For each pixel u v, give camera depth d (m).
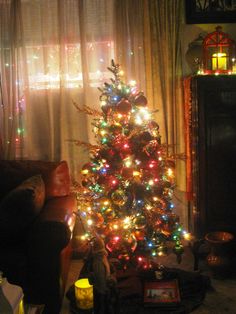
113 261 2.59
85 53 3.16
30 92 3.25
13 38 3.15
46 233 2.26
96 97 3.27
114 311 2.20
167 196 2.67
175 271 2.71
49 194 2.80
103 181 2.55
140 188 2.51
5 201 2.35
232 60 3.06
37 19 3.18
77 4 3.15
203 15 3.25
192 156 2.90
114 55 3.21
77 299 2.38
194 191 2.90
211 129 2.78
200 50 3.05
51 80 3.24
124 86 2.62
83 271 2.66
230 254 2.75
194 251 2.76
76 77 3.24
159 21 3.16
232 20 3.25
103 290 2.19
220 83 2.73
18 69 3.21
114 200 2.48
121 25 3.14
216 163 2.81
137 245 2.61
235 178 2.82
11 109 3.24
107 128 2.56
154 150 2.54
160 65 3.20
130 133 2.52
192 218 3.31
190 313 2.33
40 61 3.23
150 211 2.55
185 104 3.12
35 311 1.68
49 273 2.30
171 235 2.65
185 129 3.16
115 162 2.52
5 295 1.48
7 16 3.16
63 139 3.29
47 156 3.31
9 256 2.30
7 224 2.32
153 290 2.48
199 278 2.61
